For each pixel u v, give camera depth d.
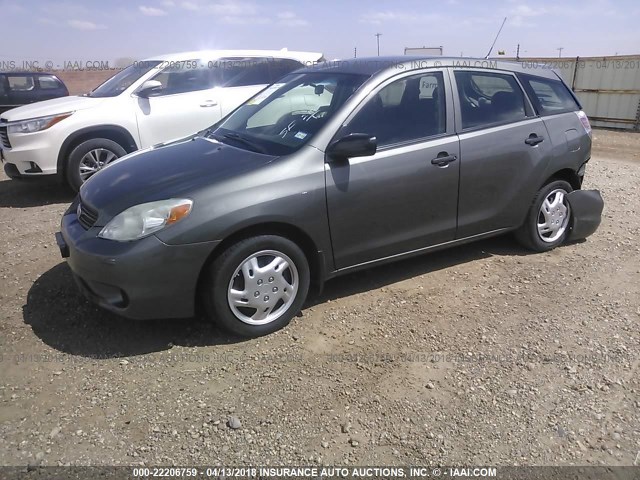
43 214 6.36
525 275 4.53
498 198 4.53
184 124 7.54
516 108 4.64
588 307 4.02
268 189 3.44
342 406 2.95
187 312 3.40
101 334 3.62
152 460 2.58
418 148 4.01
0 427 2.78
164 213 3.24
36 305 4.00
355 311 3.94
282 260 3.55
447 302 4.08
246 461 2.58
